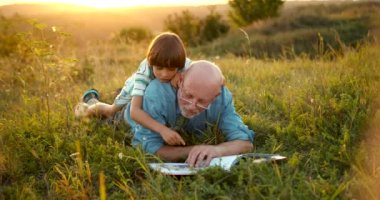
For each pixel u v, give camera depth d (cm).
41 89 575
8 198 336
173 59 372
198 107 368
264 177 316
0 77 782
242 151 384
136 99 404
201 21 2762
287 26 2383
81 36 1347
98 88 661
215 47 2225
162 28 2772
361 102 455
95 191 339
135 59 1088
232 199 308
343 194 301
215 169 334
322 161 366
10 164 373
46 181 342
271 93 561
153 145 391
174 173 338
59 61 534
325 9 2567
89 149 392
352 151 368
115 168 354
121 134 440
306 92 502
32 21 477
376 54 643
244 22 2736
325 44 1938
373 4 2462
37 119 475
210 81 360
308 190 298
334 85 509
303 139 405
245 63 880
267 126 441
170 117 401
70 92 612
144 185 328
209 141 406
